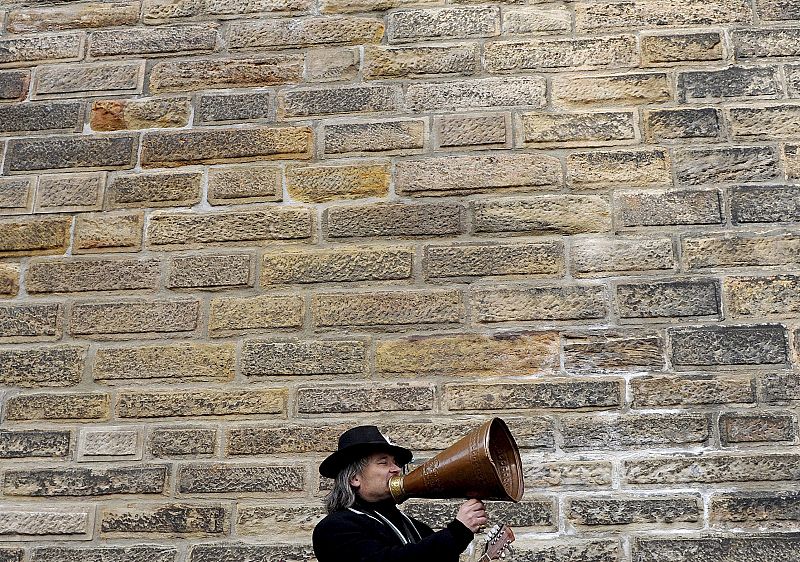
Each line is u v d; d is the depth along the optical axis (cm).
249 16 684
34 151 662
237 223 630
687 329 579
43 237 639
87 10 696
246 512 567
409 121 644
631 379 571
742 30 648
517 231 609
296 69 667
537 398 571
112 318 614
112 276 625
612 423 563
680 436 557
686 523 542
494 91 646
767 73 636
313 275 612
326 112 653
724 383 566
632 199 611
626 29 655
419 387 581
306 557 556
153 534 568
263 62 671
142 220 637
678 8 656
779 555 532
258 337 602
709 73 639
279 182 638
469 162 629
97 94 674
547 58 652
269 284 613
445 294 598
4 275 631
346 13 678
